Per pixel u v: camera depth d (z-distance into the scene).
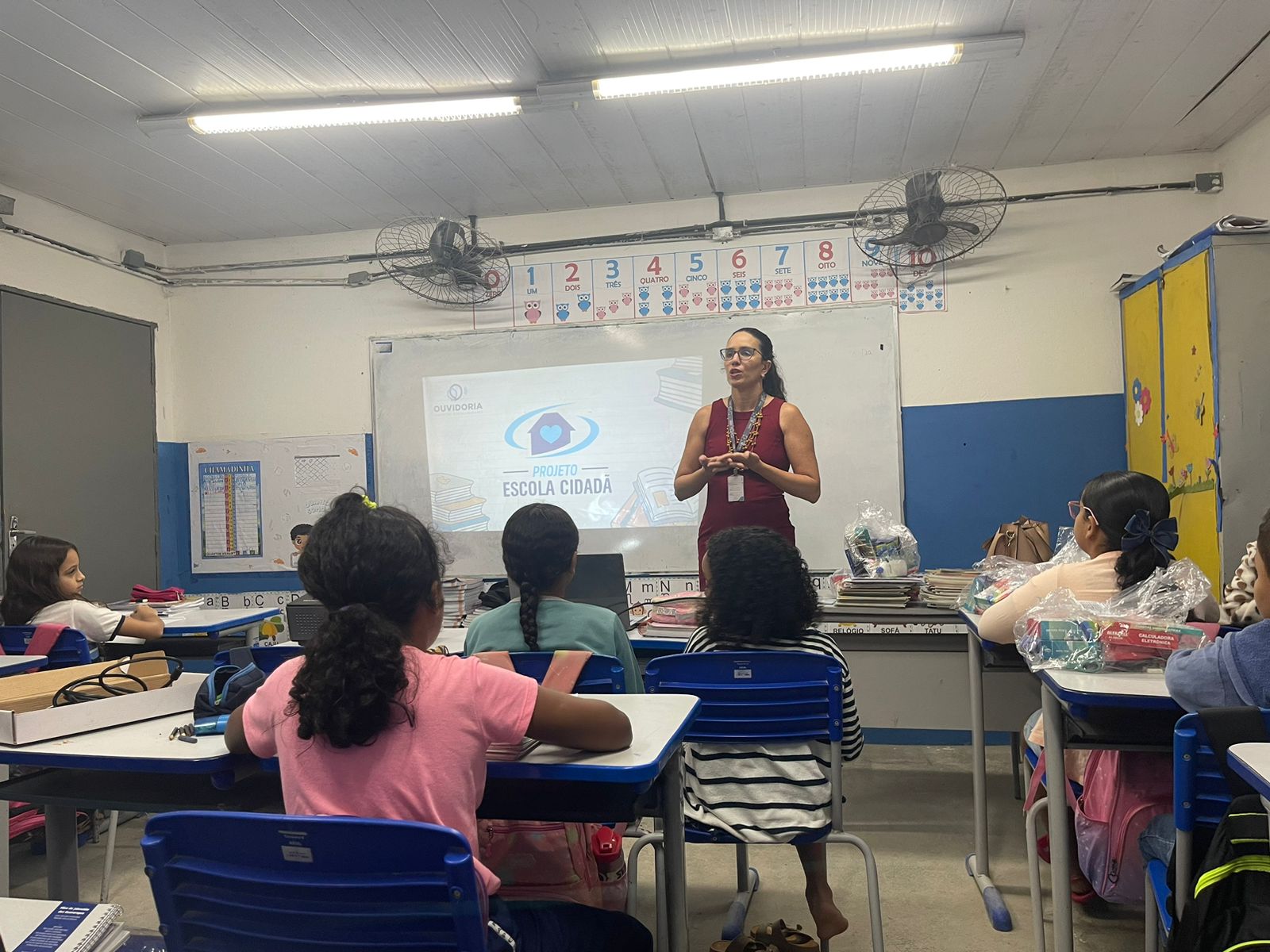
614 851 1.93
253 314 5.12
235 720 1.33
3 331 4.14
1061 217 4.28
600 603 2.81
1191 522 3.47
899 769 3.81
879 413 4.40
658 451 4.63
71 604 3.15
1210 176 4.11
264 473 5.07
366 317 5.00
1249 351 3.22
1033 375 4.29
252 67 3.18
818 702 1.79
